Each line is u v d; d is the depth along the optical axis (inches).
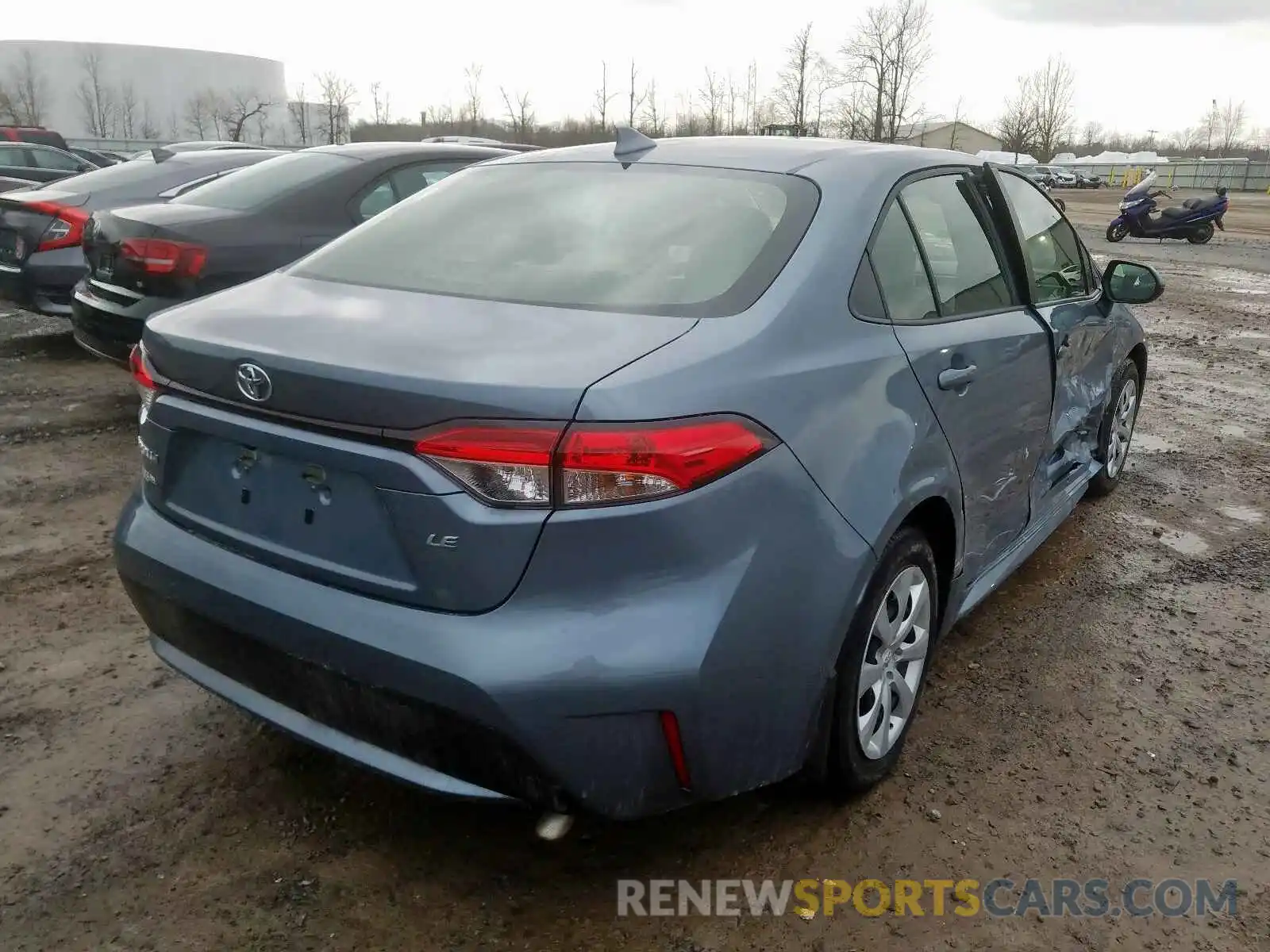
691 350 82.5
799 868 95.8
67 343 304.8
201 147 540.7
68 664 126.0
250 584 86.3
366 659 79.3
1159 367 328.8
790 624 84.7
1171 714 125.3
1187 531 185.5
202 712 116.8
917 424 100.4
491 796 81.0
